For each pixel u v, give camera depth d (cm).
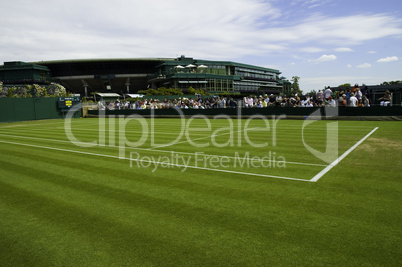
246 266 290
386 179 557
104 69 8531
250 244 332
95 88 9444
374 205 433
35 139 1360
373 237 339
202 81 6975
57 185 593
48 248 340
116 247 335
